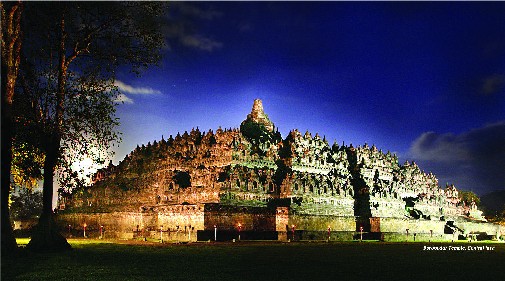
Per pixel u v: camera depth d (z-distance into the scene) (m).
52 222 48.78
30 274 30.50
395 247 64.38
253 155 100.00
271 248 57.31
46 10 47.78
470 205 157.12
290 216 88.06
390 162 139.12
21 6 42.81
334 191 106.50
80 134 49.12
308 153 111.50
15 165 52.38
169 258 41.59
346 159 122.00
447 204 144.88
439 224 122.25
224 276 29.77
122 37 51.09
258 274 30.88
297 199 96.38
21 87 47.56
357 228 106.81
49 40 48.78
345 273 32.06
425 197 135.88
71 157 49.34
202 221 77.88
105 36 50.78
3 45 41.28
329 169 115.75
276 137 118.75
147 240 80.50
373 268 35.53
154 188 96.94
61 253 45.69
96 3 48.91
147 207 90.88
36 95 47.84
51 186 48.97
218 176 89.69
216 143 98.25
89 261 38.50
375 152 131.50
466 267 37.22
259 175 96.38
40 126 47.59
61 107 48.19
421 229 115.56
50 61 48.53
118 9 50.06
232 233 80.19
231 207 81.62
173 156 103.69
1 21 41.03
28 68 47.88
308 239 89.25
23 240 80.88
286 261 39.94
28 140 48.38
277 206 92.19
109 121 49.97
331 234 94.50
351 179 119.62
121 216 95.31
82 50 50.28
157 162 106.50
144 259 40.47
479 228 140.38
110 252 47.84
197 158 100.50
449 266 37.88
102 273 31.05
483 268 36.62
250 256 44.44
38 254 43.56
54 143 47.81
